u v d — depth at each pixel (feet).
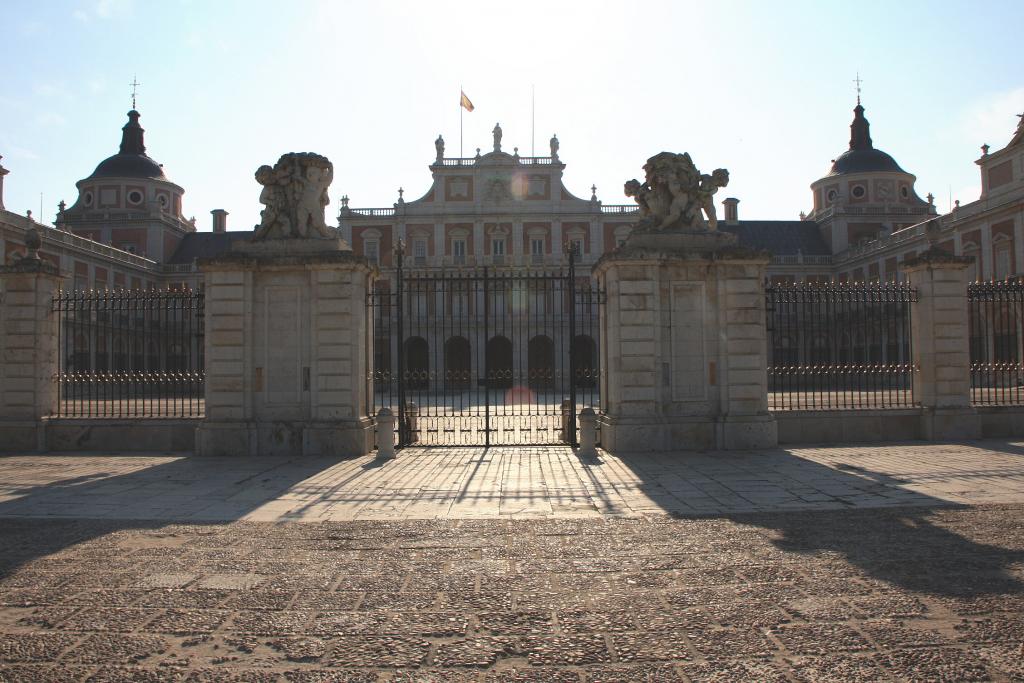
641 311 48.26
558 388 176.55
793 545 24.14
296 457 46.44
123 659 15.51
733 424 48.14
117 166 221.66
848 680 14.24
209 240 230.07
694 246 49.90
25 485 36.78
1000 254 135.54
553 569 21.68
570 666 14.99
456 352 165.68
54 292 53.36
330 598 19.21
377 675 14.67
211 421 47.65
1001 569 21.06
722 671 14.70
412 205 207.00
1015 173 131.23
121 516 29.50
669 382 48.80
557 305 182.29
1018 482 35.19
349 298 48.06
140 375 52.08
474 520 28.48
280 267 48.01
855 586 19.72
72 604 18.85
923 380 53.83
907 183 222.28
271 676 14.66
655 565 22.03
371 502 32.14
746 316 48.93
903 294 54.75
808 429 51.98
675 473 39.27
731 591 19.48
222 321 47.88
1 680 14.55
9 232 136.87
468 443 55.36
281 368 48.29
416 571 21.57
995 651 15.47
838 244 216.95
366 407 51.06
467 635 16.67
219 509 30.78
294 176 49.75
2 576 21.26
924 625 16.90
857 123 235.20
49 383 52.44
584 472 39.88
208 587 20.16
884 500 31.42
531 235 206.08
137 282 191.62
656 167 50.67
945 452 45.98
